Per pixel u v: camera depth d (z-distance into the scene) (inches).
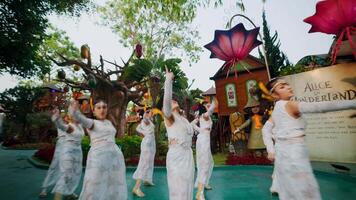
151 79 446.9
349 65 309.7
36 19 391.9
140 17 581.9
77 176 210.8
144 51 795.4
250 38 286.2
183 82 506.9
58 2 415.2
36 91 872.9
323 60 417.7
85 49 491.8
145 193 225.1
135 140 468.1
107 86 497.0
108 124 158.1
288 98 119.5
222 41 291.3
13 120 959.0
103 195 142.2
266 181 267.4
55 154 232.7
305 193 101.1
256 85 520.4
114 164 152.6
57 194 194.4
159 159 416.8
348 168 275.0
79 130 215.6
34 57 438.3
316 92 329.7
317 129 324.5
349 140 300.2
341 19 193.8
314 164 336.2
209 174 235.0
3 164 451.8
